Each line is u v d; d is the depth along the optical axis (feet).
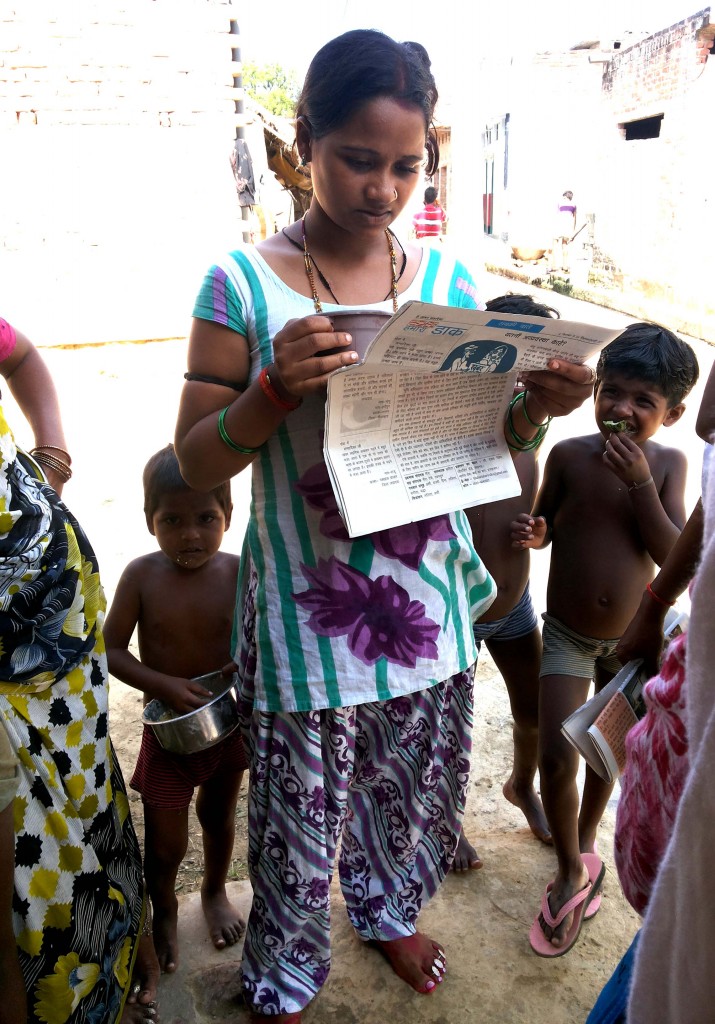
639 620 5.31
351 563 5.25
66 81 28.68
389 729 5.91
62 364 28.12
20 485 4.80
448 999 6.23
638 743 4.27
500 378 5.18
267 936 5.85
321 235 5.13
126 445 19.92
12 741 4.72
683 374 6.50
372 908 6.39
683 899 3.00
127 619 6.59
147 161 29.99
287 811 5.60
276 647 5.36
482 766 9.00
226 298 5.02
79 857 5.09
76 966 5.12
